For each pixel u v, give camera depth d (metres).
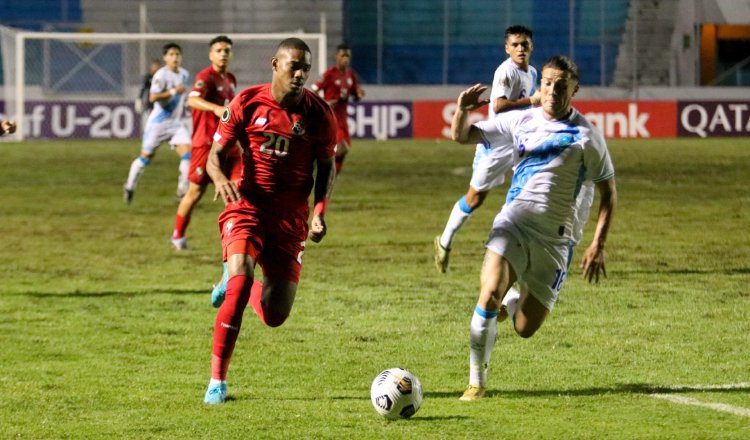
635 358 9.45
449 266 15.35
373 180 28.97
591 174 7.98
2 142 43.53
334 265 15.48
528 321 8.40
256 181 8.15
